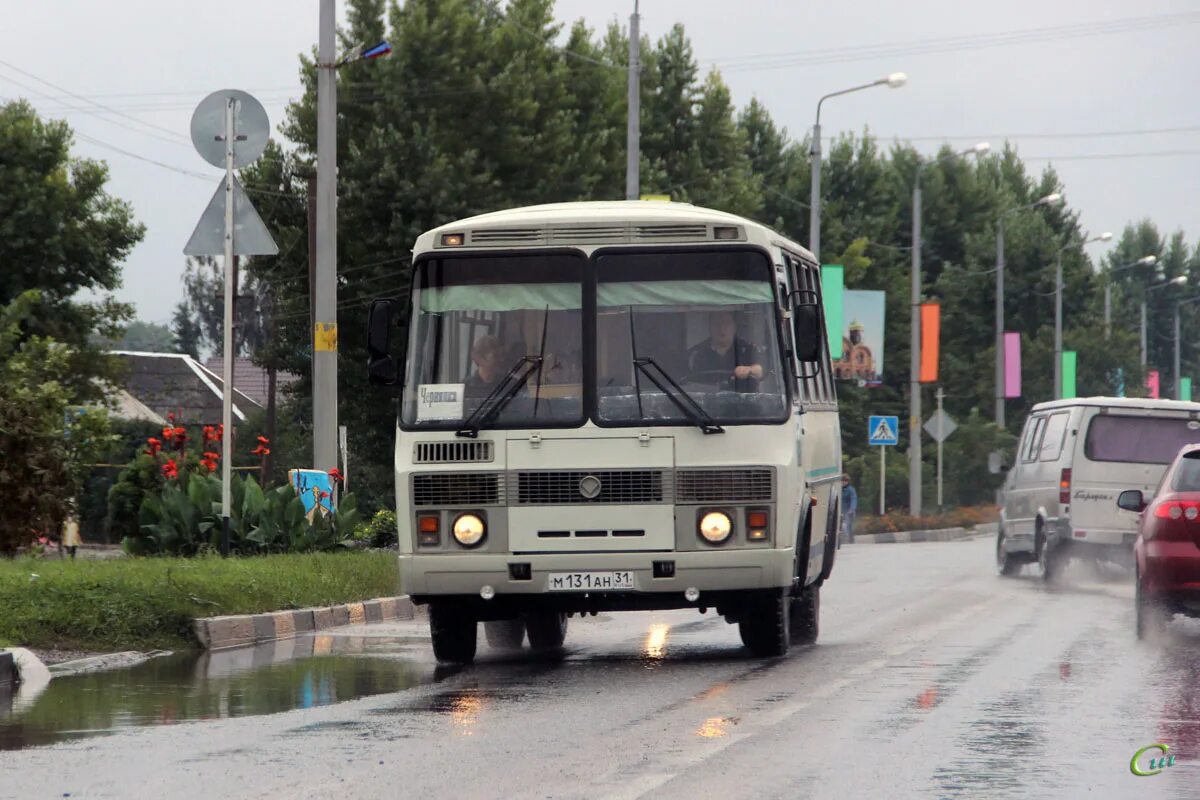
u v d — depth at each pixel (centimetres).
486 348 3506
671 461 3438
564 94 13412
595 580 3444
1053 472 6812
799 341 3494
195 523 5466
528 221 3528
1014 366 17738
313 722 2670
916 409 13750
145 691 3105
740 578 3434
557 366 3484
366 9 12669
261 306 17075
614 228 3516
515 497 3453
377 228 12094
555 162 13138
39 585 4050
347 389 12225
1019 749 2380
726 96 17525
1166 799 2036
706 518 3431
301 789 2091
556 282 3516
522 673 3434
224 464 5259
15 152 11119
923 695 2975
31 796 2066
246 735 2534
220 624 4012
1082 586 6512
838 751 2359
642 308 3494
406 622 4781
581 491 3441
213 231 5000
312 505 6000
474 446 3472
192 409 18212
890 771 2203
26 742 2481
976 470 16938
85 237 11156
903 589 6247
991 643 3991
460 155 12556
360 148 12312
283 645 4069
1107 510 6675
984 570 7744
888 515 13362
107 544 8706
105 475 9006
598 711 2788
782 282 3612
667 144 17425
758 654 3712
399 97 12431
